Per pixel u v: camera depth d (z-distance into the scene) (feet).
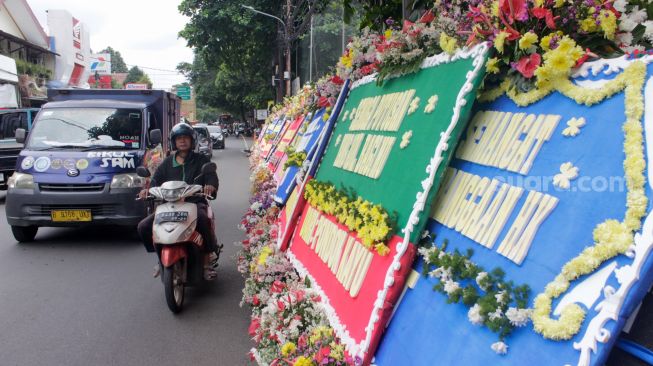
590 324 4.91
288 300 10.77
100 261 21.67
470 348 6.11
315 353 8.64
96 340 13.78
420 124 9.37
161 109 34.30
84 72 140.67
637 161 5.16
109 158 24.25
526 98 7.14
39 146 25.49
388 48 11.21
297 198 15.34
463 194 7.66
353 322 8.80
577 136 6.07
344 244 10.61
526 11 7.22
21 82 82.58
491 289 6.22
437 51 10.05
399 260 7.97
